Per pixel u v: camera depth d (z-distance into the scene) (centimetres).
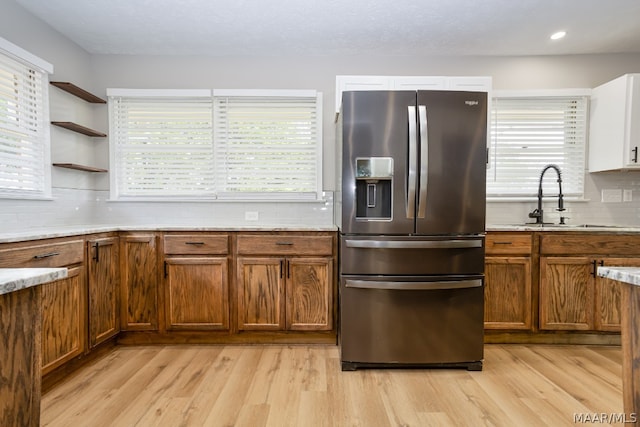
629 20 254
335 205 301
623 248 254
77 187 287
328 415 171
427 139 216
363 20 253
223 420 167
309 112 313
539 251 258
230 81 312
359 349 222
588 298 256
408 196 218
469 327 223
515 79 312
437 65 312
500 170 310
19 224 231
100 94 308
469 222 221
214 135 312
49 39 258
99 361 231
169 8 238
